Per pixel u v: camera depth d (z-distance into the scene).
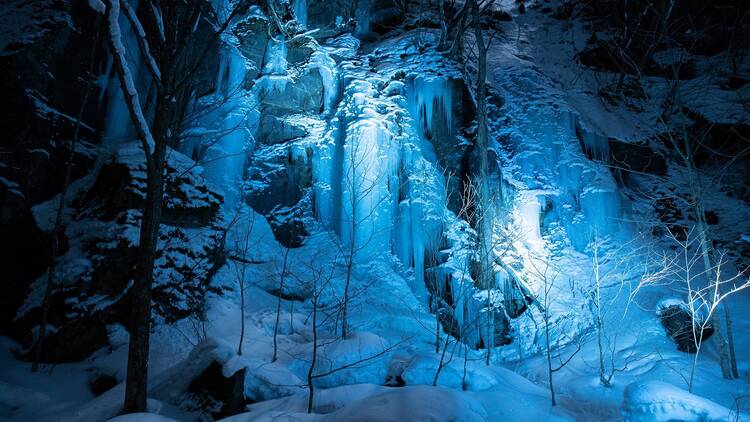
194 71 5.13
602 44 19.19
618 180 14.59
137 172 8.26
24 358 6.88
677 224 13.24
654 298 10.59
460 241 12.16
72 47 9.77
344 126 12.98
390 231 11.93
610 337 9.75
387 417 4.02
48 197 8.99
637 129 15.83
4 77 8.66
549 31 20.83
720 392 6.97
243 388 5.65
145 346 4.57
